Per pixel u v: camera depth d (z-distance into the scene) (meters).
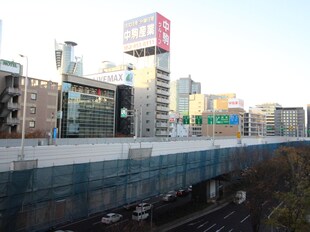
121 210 39.31
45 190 17.78
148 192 27.23
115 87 92.69
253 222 30.70
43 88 66.50
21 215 16.47
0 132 55.59
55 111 69.44
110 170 22.67
